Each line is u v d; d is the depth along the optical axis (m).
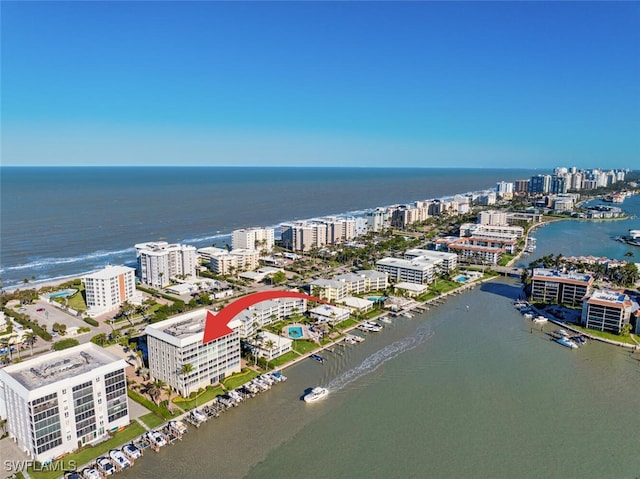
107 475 161.00
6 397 175.38
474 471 169.12
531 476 166.88
